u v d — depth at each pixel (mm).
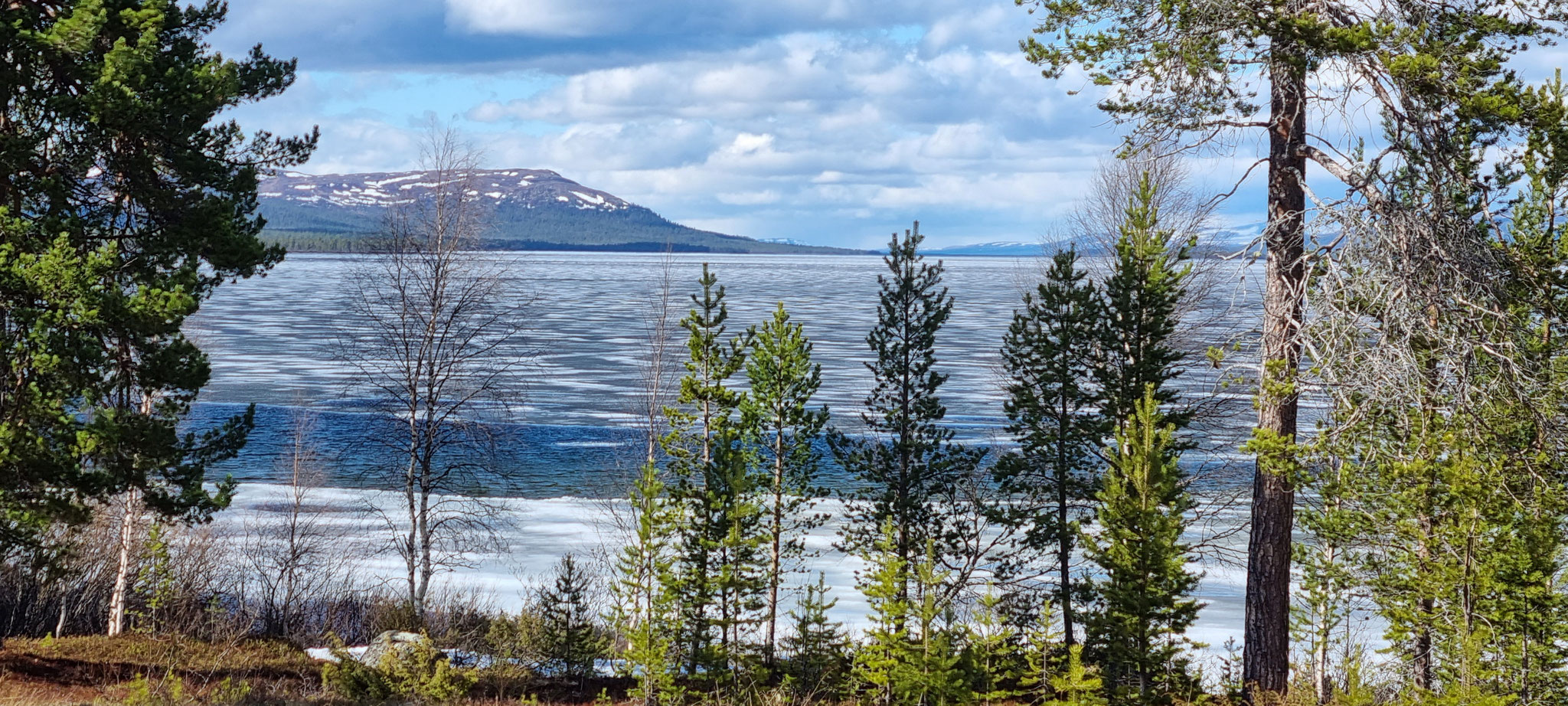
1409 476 15555
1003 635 17094
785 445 26250
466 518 34906
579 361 89938
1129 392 23406
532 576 33250
